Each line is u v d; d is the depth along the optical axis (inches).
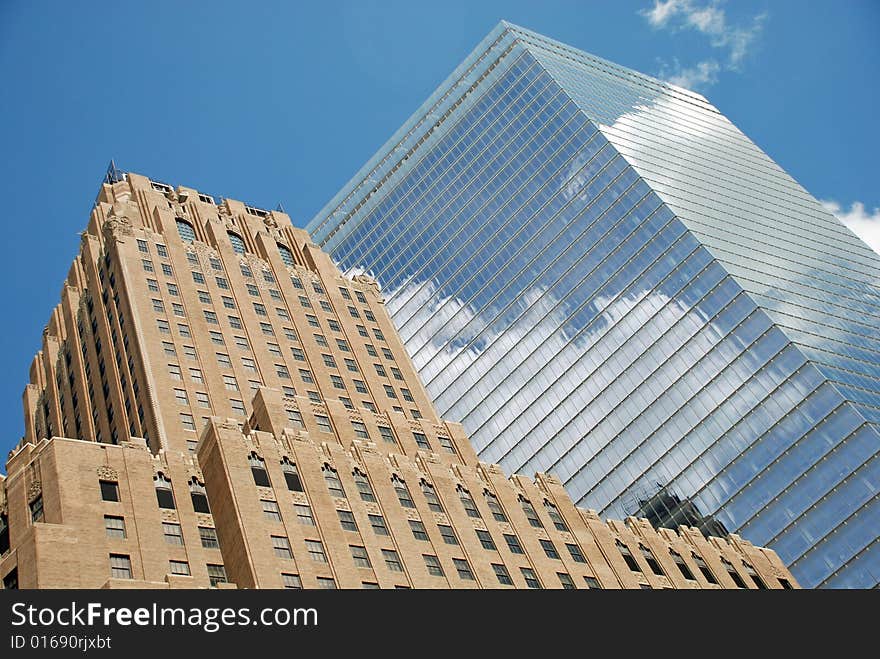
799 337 5570.9
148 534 2598.4
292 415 3467.0
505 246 7347.4
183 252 4616.1
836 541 4746.6
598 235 6771.7
